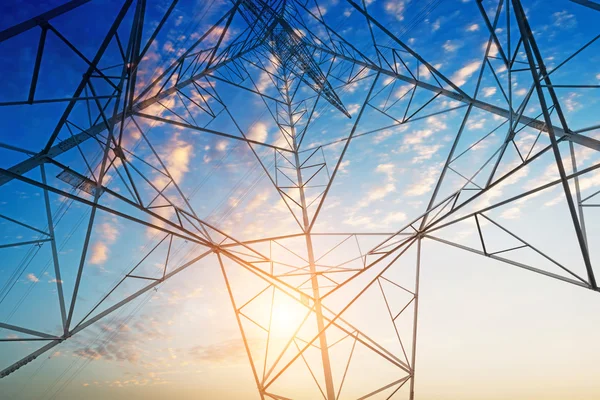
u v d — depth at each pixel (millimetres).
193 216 13062
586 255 8742
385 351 13594
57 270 11375
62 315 10836
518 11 7398
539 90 7586
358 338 13758
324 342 13469
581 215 10422
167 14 8961
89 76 8984
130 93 10602
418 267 13695
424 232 12523
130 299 12219
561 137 9055
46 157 9812
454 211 10828
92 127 11414
